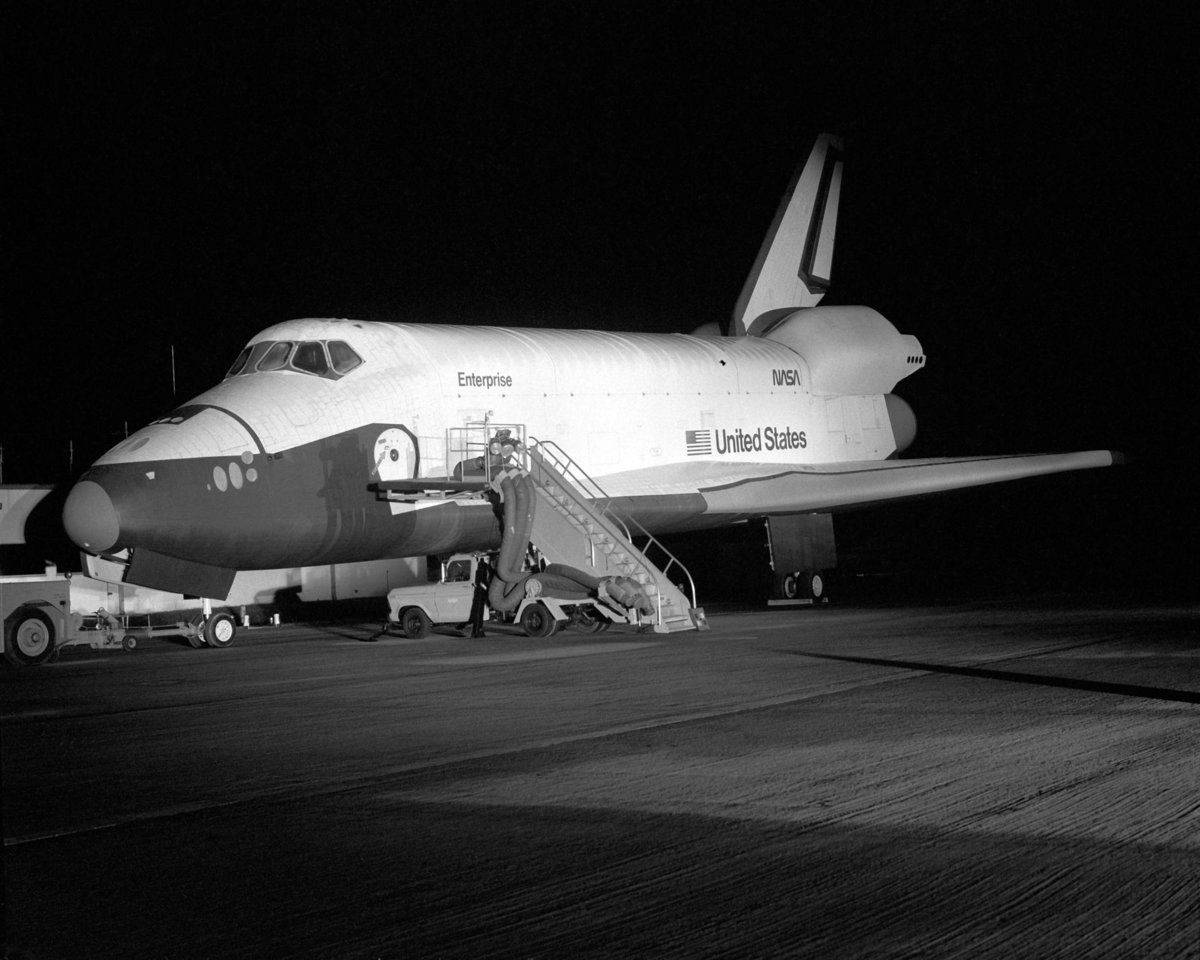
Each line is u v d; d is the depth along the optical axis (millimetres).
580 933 4215
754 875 4797
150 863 5352
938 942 3998
